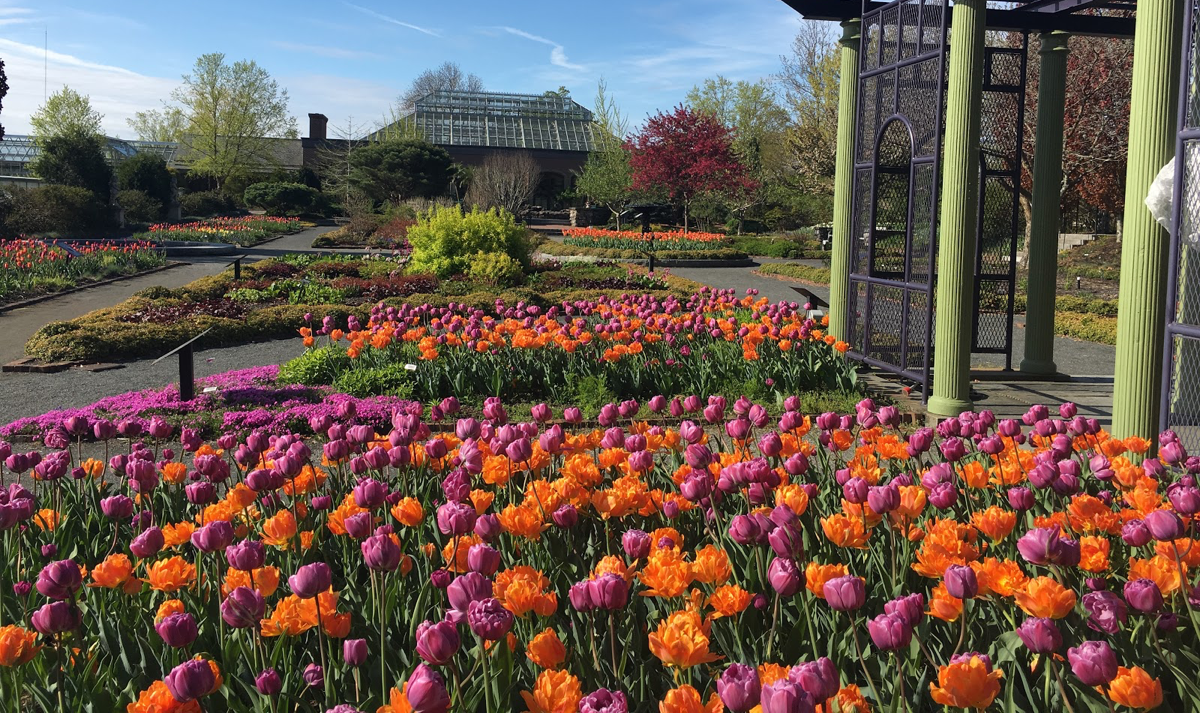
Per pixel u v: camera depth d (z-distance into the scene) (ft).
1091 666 5.28
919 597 5.94
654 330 32.35
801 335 30.81
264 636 7.48
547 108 241.96
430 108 234.99
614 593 6.34
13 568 9.88
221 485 17.20
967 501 11.04
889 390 32.01
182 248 108.58
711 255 104.06
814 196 128.06
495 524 8.04
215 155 225.35
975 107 27.43
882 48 32.73
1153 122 18.61
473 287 65.92
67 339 38.78
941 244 28.48
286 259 86.84
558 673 5.41
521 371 30.40
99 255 82.99
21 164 209.15
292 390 29.60
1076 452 13.21
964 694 5.14
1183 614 7.84
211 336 44.09
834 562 9.21
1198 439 18.65
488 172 170.60
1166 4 18.43
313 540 9.96
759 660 7.36
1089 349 45.27
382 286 65.00
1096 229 110.83
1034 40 69.46
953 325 28.14
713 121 138.10
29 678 7.36
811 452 12.28
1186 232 17.04
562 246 118.21
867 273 34.06
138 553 8.11
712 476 9.55
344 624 7.04
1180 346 18.35
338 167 210.18
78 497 12.61
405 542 10.10
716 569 7.07
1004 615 7.26
